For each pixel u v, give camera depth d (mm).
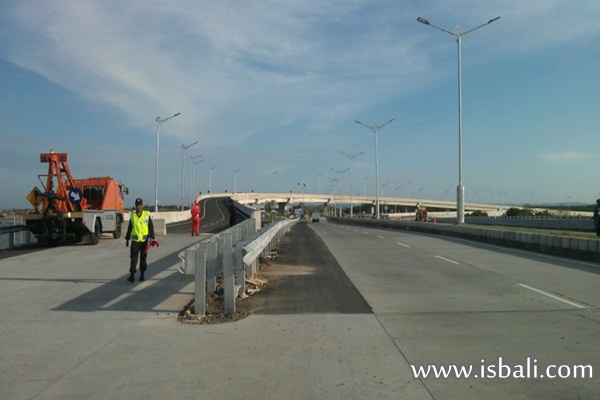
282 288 11688
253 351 6855
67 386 5656
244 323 8391
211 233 33719
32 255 18766
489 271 14375
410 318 8617
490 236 25344
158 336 7676
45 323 8508
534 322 8242
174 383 5703
